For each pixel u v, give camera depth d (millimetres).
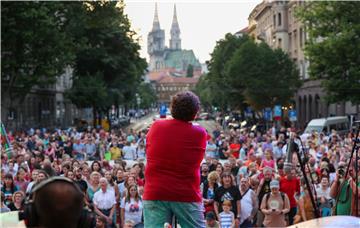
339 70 41469
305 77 74750
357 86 41594
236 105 78438
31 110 69375
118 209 13484
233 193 12508
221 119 87188
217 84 83438
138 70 75375
